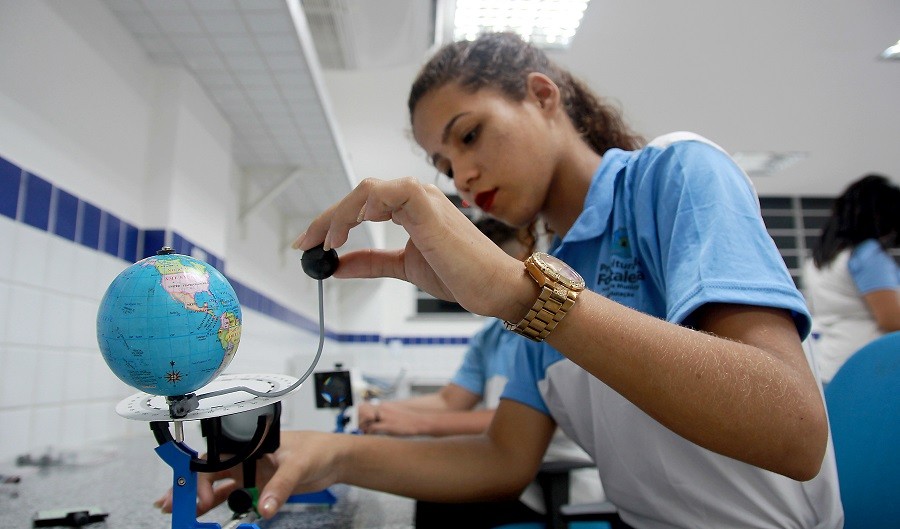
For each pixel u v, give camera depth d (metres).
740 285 0.52
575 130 0.93
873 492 0.80
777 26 2.72
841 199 1.92
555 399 0.91
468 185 0.86
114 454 1.12
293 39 1.47
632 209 0.77
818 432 0.47
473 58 0.84
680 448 0.70
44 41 1.11
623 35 2.75
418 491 0.80
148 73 1.54
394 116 3.52
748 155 4.36
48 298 1.12
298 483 0.65
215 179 1.83
